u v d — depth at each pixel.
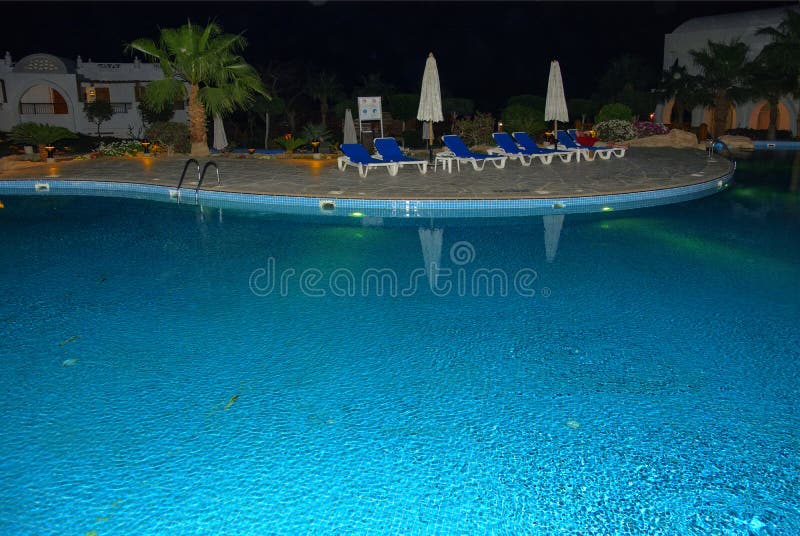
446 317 5.50
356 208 10.31
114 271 6.89
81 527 2.86
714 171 14.05
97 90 33.69
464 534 2.83
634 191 11.02
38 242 8.20
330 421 3.76
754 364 4.54
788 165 17.47
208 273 6.82
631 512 2.97
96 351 4.75
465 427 3.70
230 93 17.97
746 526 2.88
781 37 24.25
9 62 32.38
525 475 3.24
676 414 3.84
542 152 15.32
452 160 14.45
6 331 5.13
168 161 16.06
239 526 2.88
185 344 4.89
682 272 6.84
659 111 34.69
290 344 4.91
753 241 8.27
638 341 4.96
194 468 3.29
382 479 3.21
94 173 13.63
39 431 3.63
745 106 29.56
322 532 2.84
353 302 5.89
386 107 32.66
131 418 3.78
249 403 3.97
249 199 10.97
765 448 3.48
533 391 4.13
